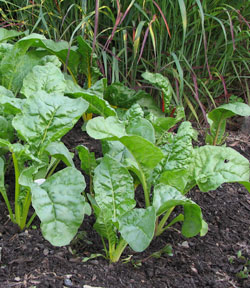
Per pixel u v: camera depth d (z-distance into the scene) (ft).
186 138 4.32
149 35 6.59
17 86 5.24
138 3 6.50
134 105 4.57
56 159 4.78
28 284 3.69
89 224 4.55
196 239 4.57
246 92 7.62
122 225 3.78
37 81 4.51
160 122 4.91
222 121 5.96
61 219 3.77
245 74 7.51
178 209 5.00
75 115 4.05
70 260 4.03
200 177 4.42
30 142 4.01
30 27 7.04
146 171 4.17
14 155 4.02
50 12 6.60
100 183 3.96
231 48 6.68
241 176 4.40
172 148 4.33
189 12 6.51
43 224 3.70
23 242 4.16
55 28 6.59
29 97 4.07
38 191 3.82
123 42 6.73
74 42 6.82
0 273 3.81
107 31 6.88
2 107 4.54
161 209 4.02
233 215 5.02
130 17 6.50
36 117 4.03
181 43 6.76
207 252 4.39
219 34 7.12
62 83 4.57
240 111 5.45
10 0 7.36
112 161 4.01
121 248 4.04
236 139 6.81
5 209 4.59
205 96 6.83
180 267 4.17
